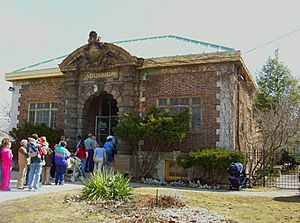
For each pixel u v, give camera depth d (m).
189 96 16.59
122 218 7.53
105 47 18.30
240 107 17.41
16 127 21.89
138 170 16.80
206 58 16.17
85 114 19.25
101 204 8.93
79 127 19.05
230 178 13.66
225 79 15.91
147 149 16.83
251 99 22.22
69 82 19.39
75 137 18.97
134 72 17.86
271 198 10.70
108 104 20.16
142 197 9.85
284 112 18.50
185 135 15.56
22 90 22.11
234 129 15.77
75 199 9.61
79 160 15.18
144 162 16.72
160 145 16.44
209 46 18.31
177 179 15.93
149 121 15.76
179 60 16.73
